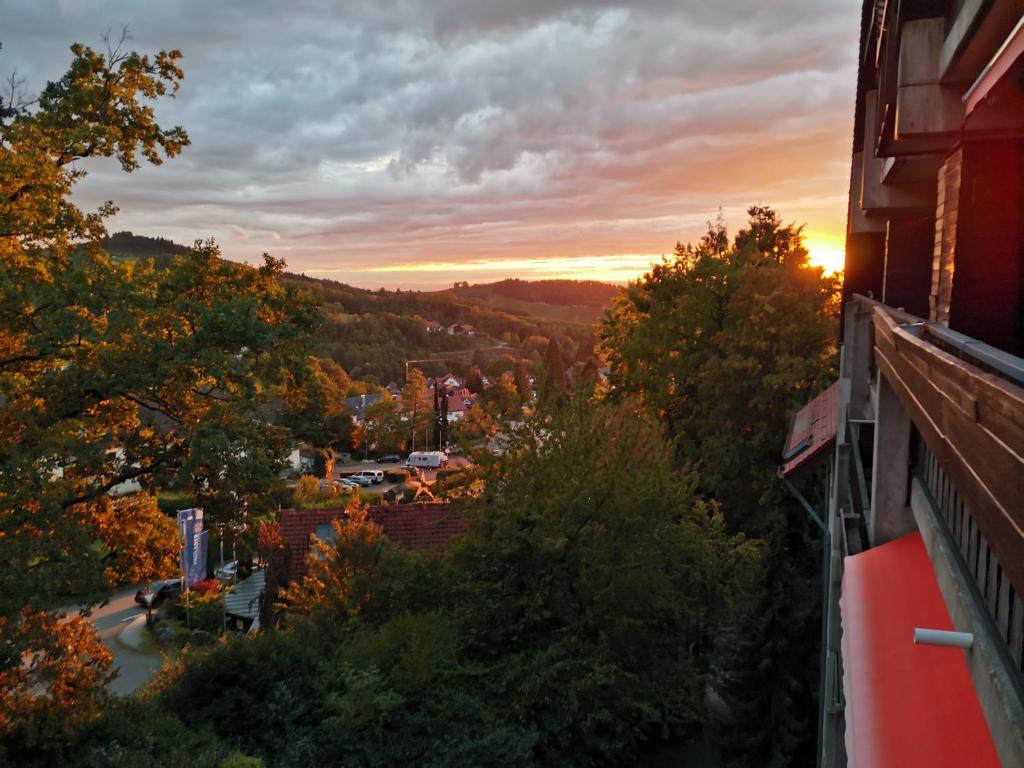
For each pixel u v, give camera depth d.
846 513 7.51
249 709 13.84
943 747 3.23
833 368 22.83
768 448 23.19
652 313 28.66
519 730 13.09
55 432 12.66
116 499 15.67
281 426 15.17
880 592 4.92
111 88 15.42
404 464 81.38
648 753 15.27
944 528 4.13
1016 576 1.83
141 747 12.61
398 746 12.48
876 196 8.57
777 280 23.94
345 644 15.12
